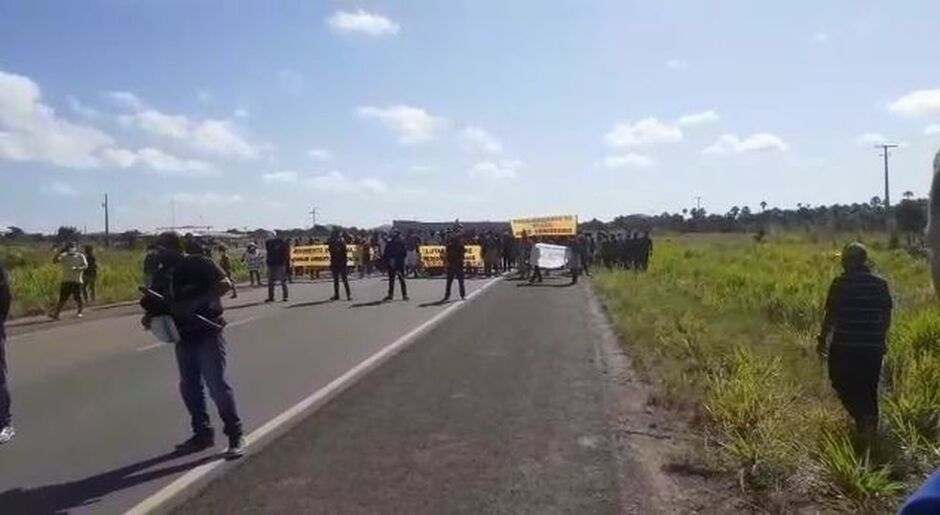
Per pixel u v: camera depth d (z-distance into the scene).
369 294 28.58
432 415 9.55
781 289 21.27
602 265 41.91
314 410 9.91
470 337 16.48
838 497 6.45
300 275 41.78
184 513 6.39
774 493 6.56
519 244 42.22
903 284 22.22
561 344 15.44
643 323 16.89
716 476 7.16
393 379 11.88
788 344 13.15
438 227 63.34
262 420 9.45
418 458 7.80
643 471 7.36
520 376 12.05
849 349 8.31
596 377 11.96
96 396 11.06
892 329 12.07
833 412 8.85
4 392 8.80
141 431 9.07
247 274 39.12
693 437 8.40
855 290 8.41
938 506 1.37
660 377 11.30
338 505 6.52
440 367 12.88
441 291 29.88
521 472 7.35
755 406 8.25
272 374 12.48
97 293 27.67
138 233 82.81
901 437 7.57
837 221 74.50
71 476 7.41
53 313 22.00
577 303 24.47
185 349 8.23
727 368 10.87
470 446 8.22
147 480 7.27
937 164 1.54
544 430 8.83
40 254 48.19
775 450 7.12
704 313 18.19
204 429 8.41
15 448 8.41
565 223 44.69
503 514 6.30
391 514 6.30
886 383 10.04
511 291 29.70
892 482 6.59
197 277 8.16
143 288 8.30
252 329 18.33
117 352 15.29
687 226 117.38
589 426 8.99
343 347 15.31
